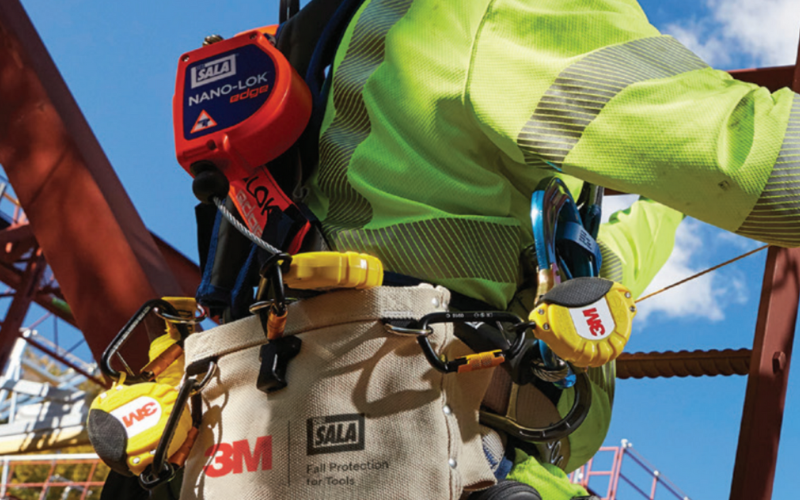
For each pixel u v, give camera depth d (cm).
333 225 104
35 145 225
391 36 108
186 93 112
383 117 104
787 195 83
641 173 85
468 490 89
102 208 219
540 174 107
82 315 215
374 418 84
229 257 114
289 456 85
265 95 107
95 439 94
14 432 1303
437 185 100
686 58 92
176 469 96
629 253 151
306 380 87
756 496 174
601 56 91
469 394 91
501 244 99
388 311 86
